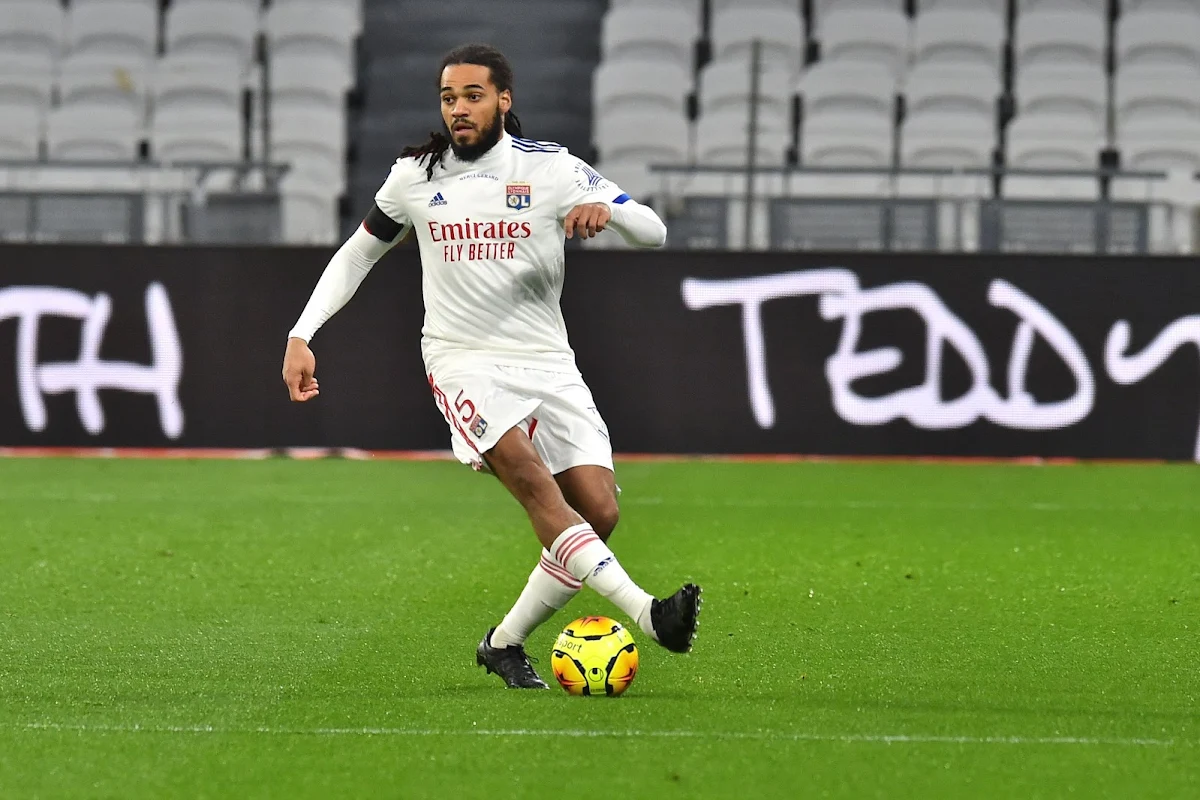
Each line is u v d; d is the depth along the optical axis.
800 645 20.39
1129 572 26.91
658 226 17.27
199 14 66.44
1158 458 44.03
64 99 63.38
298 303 44.16
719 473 41.25
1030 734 15.59
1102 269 43.84
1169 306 43.81
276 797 13.40
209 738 15.32
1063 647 20.39
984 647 20.36
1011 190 52.62
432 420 44.41
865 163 59.59
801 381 44.12
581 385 17.77
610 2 69.25
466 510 34.44
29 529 31.00
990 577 26.23
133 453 44.31
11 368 44.22
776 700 17.08
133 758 14.59
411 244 44.38
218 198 49.44
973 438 44.09
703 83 63.75
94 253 44.06
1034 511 34.84
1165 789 13.73
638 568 26.92
